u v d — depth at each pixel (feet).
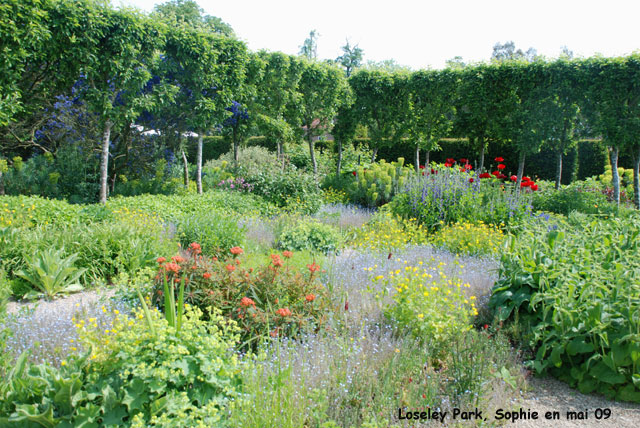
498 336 12.55
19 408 7.52
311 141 48.96
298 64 44.42
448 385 10.56
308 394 8.99
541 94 39.24
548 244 14.24
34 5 25.95
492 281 16.87
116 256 19.48
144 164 43.80
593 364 11.26
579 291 12.09
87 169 40.91
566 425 9.62
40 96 34.42
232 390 8.94
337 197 41.75
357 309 14.35
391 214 30.76
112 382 8.20
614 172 37.63
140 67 31.35
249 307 12.41
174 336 9.12
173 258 13.20
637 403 10.63
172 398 8.24
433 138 48.85
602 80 36.11
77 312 13.47
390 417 9.22
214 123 38.06
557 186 41.78
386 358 11.27
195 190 42.52
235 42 38.32
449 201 29.94
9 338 11.60
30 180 37.68
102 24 28.30
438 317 12.66
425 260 19.97
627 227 15.57
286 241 25.23
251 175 38.83
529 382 11.59
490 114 42.24
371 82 48.47
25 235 19.07
